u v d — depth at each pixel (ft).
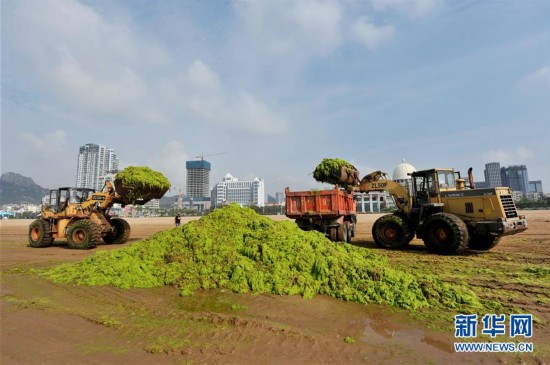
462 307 15.05
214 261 19.74
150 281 19.21
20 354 10.73
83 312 14.73
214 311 14.60
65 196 43.80
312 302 15.64
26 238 58.70
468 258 27.45
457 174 35.81
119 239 45.60
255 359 10.22
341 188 39.75
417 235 33.68
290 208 37.17
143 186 41.86
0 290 18.80
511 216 29.66
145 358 10.36
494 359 10.41
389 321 13.48
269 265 18.49
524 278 20.24
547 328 12.80
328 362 10.06
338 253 19.44
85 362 10.16
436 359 10.36
